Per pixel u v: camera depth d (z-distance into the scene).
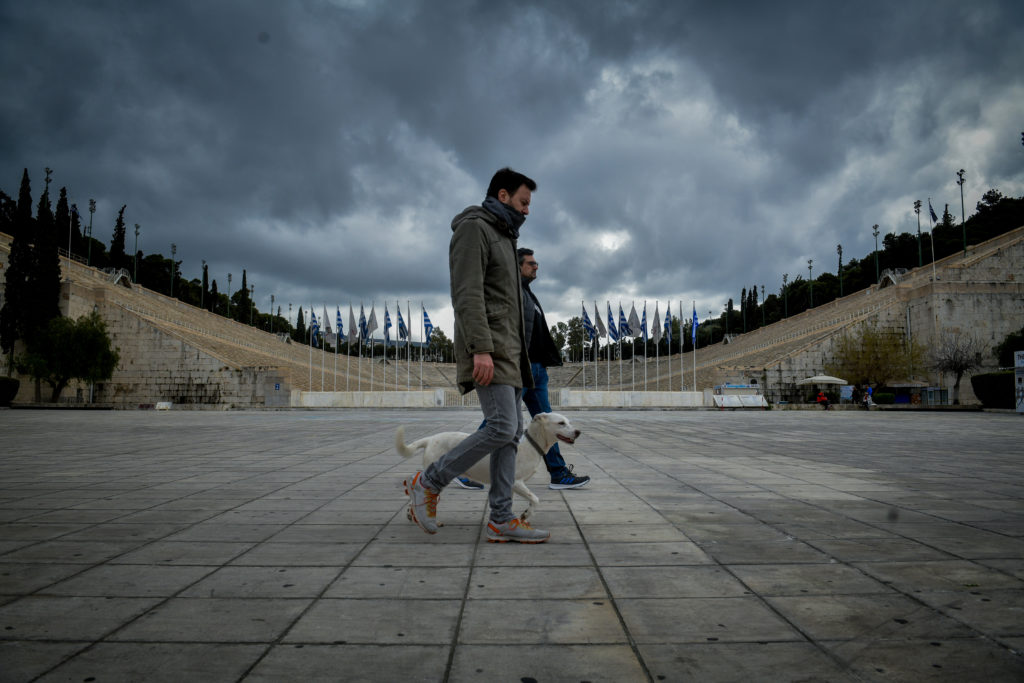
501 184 3.92
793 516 4.54
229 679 1.90
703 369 59.81
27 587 2.85
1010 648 2.16
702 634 2.28
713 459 8.60
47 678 1.89
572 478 5.86
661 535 3.92
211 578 2.99
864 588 2.84
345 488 5.95
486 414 3.68
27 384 44.56
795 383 45.12
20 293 42.00
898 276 60.78
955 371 41.38
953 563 3.26
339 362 82.25
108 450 10.15
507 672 1.95
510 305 3.75
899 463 8.13
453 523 4.30
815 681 1.89
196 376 46.78
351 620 2.42
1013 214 78.88
